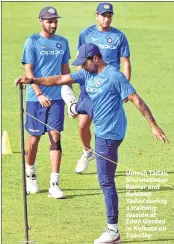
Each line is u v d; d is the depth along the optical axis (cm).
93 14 6794
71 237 2769
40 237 2766
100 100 2697
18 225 2880
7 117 4306
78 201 3125
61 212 3006
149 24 6531
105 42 3438
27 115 3250
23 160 2644
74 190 3253
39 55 3234
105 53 3441
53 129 3192
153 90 4828
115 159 2742
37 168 3519
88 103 2819
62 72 3306
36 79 2741
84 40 3478
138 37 6134
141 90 4834
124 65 3453
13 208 3044
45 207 3061
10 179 3344
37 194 3206
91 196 3181
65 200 3134
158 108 4472
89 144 3444
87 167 3459
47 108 3219
